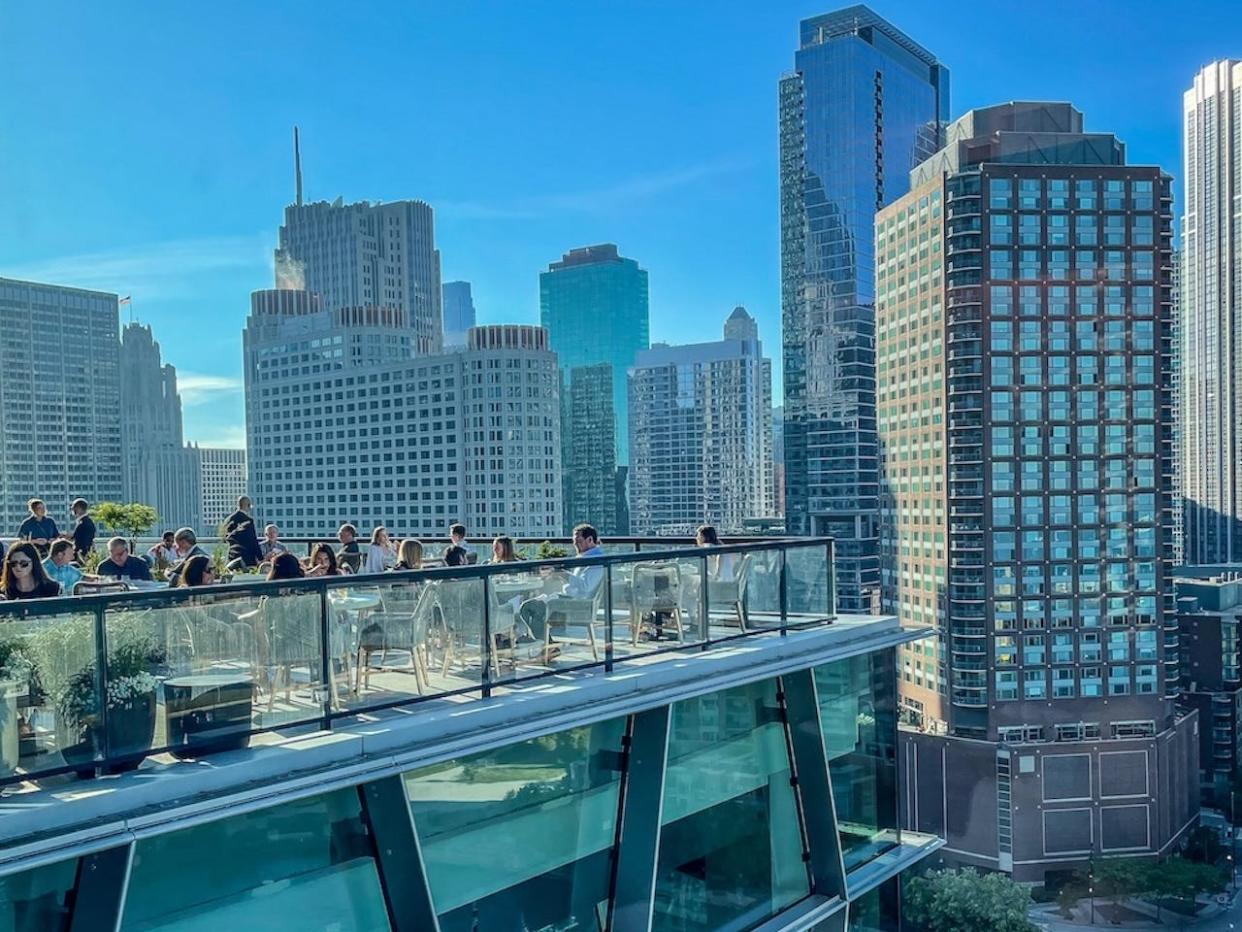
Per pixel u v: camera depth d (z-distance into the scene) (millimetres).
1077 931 78375
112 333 78062
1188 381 165500
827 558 11961
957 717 91188
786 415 176000
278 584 6871
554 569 8820
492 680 8258
